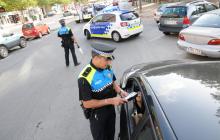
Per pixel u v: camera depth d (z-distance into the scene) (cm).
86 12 2728
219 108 193
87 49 1212
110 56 287
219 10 791
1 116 601
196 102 205
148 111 227
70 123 508
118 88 332
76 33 1855
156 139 192
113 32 1288
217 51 679
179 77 254
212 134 171
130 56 950
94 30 1419
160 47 1019
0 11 4291
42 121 537
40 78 868
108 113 321
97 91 299
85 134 460
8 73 1032
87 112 319
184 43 765
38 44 1741
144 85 264
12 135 503
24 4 4394
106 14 1321
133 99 310
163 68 300
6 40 1488
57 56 1191
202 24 754
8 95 748
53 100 641
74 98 629
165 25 1196
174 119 193
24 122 548
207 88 222
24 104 651
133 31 1263
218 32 684
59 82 784
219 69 265
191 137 173
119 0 3928
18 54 1470
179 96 219
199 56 810
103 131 326
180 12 1120
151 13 2414
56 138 464
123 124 334
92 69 295
